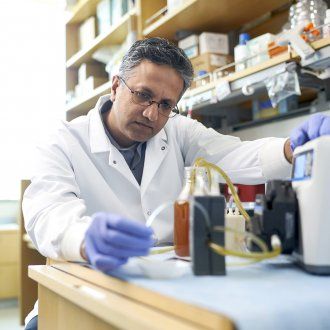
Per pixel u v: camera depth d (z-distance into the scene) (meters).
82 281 0.81
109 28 2.82
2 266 3.70
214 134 1.72
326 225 0.71
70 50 3.53
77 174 1.46
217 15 2.16
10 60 4.17
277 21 2.14
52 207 1.12
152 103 1.29
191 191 0.90
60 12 4.29
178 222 0.88
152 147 1.55
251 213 1.07
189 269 0.74
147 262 0.72
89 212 1.46
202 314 0.49
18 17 4.21
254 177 1.46
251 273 0.72
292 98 2.04
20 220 3.13
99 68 3.31
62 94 4.27
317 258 0.70
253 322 0.46
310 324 0.50
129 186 1.49
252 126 2.28
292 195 0.79
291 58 1.52
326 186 0.72
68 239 0.91
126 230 0.71
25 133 4.20
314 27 1.48
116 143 1.54
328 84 1.81
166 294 0.56
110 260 0.70
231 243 0.87
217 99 1.90
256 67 1.68
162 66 1.26
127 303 0.62
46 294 0.95
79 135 1.53
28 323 1.32
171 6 2.20
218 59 2.13
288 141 1.32
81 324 0.78
